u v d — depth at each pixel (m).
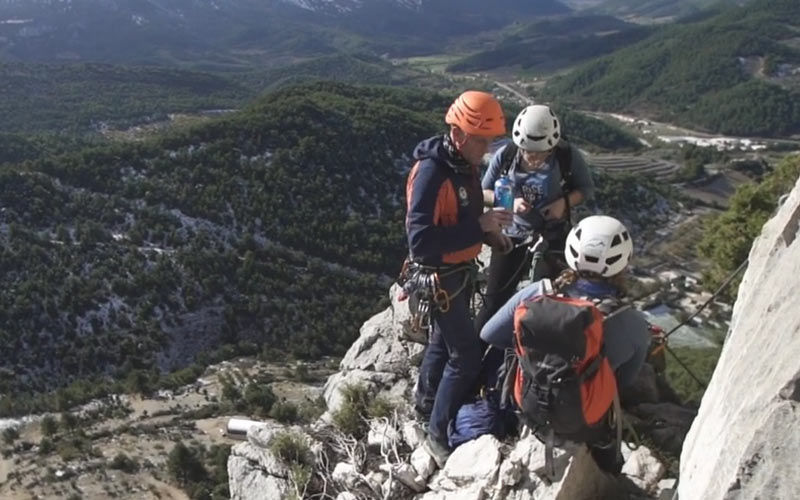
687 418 5.84
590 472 4.61
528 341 4.07
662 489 4.91
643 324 4.29
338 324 74.56
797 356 3.09
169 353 69.81
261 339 72.88
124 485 40.34
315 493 5.81
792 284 3.67
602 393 4.03
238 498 6.18
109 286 73.38
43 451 46.97
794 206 4.58
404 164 100.94
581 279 4.30
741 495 2.78
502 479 4.70
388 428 6.13
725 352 4.32
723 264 21.28
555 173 5.33
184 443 45.91
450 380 5.15
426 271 4.77
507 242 5.14
